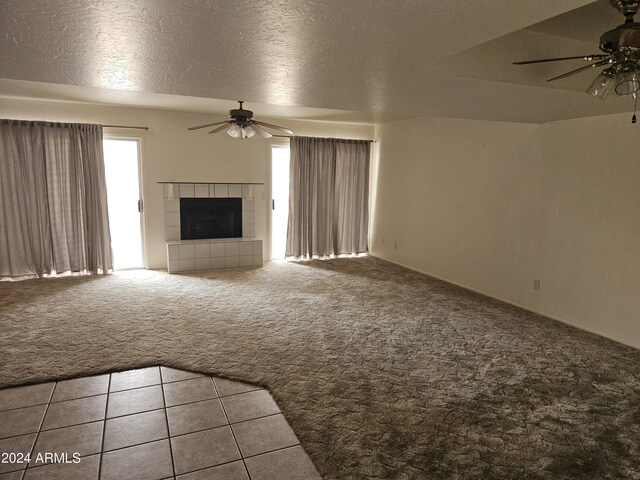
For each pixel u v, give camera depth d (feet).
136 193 19.24
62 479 6.36
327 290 16.44
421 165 19.40
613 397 8.98
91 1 4.29
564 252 13.21
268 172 21.12
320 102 10.14
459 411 8.35
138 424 7.72
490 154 15.69
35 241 16.98
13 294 14.98
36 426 7.58
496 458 7.04
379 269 20.17
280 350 10.86
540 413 8.35
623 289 11.69
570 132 12.78
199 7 4.45
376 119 20.49
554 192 13.39
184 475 6.51
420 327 12.70
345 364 10.19
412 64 6.68
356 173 22.62
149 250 19.36
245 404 8.44
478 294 16.21
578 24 8.00
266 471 6.63
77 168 17.20
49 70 7.14
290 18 4.78
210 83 8.10
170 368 9.80
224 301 14.79
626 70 6.05
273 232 22.22
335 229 22.53
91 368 9.63
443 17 4.73
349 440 7.40
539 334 12.30
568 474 6.71
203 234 20.31
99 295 15.14
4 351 10.36
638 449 7.32
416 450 7.19
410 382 9.42
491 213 15.76
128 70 7.15
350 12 4.59
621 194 11.59
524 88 8.41
